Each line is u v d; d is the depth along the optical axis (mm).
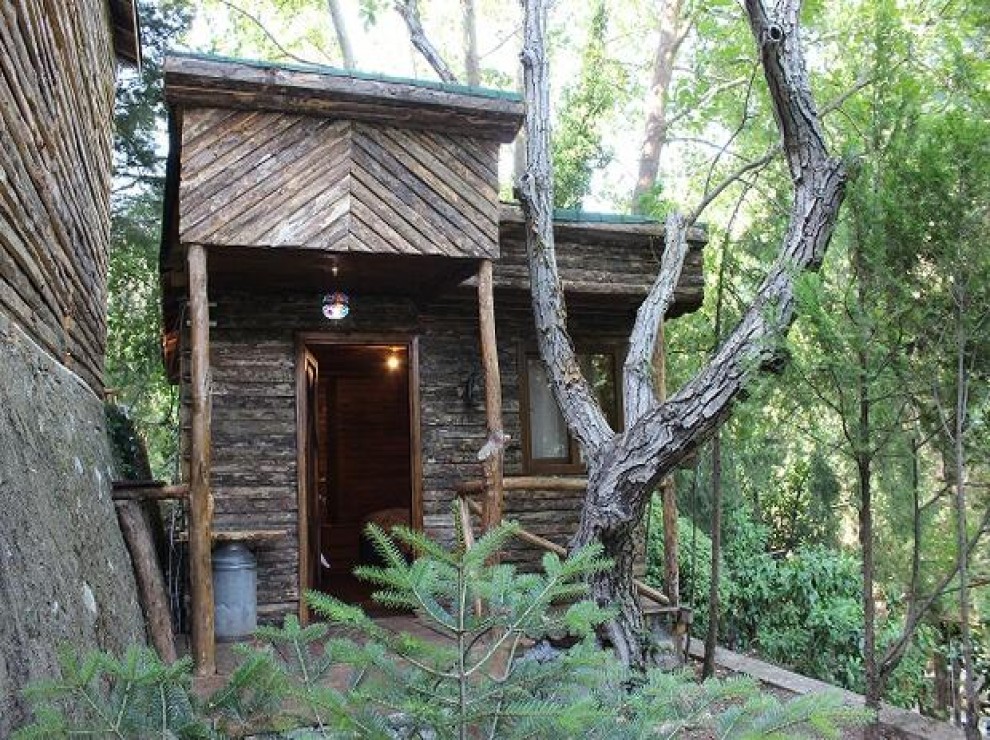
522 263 6922
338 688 3332
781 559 9977
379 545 2113
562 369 5820
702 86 11258
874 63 4570
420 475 7195
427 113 5648
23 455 3338
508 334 7613
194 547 5055
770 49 4816
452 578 2080
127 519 5262
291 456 6820
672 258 6066
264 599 6621
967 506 4188
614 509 5172
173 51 5035
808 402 4410
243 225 5293
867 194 4039
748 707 1987
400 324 7266
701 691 2168
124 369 13258
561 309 5938
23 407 3574
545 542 6059
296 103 5391
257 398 6797
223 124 5336
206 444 5141
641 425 5211
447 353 7398
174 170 5887
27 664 2523
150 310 13250
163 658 4965
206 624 5008
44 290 4398
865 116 4688
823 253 4742
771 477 10023
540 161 6031
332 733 2123
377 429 11352
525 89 6160
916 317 3939
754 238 6023
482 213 5879
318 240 5438
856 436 4172
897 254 3961
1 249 3490
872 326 3936
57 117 4727
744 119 6730
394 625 6320
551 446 7715
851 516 10859
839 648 8367
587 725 1964
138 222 12844
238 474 6684
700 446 5219
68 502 3844
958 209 3762
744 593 9039
